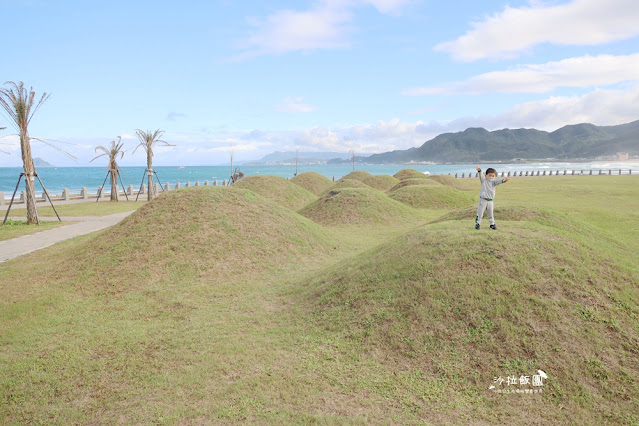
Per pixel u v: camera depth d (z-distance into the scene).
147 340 7.21
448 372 5.66
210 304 9.20
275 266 12.16
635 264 8.08
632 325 6.01
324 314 7.82
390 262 8.52
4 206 30.86
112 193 37.53
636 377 5.23
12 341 7.18
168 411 5.08
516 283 6.73
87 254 12.16
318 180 43.66
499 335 5.98
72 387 5.70
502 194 34.28
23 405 5.28
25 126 20.91
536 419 4.81
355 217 21.83
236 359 6.43
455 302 6.67
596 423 4.71
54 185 81.56
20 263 12.79
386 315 6.99
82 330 7.69
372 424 4.78
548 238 8.06
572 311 6.19
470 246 7.87
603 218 18.98
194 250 12.15
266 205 16.16
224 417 4.94
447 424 4.75
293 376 5.87
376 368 5.98
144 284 10.45
